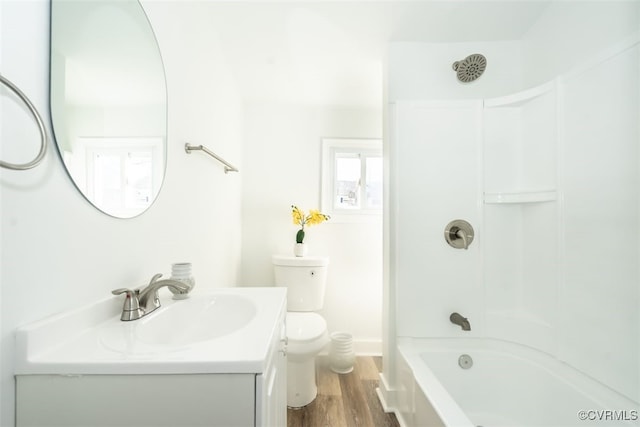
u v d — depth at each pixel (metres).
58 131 0.61
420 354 1.47
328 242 2.28
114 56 0.78
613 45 1.03
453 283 1.56
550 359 1.32
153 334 0.76
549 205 1.34
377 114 2.35
